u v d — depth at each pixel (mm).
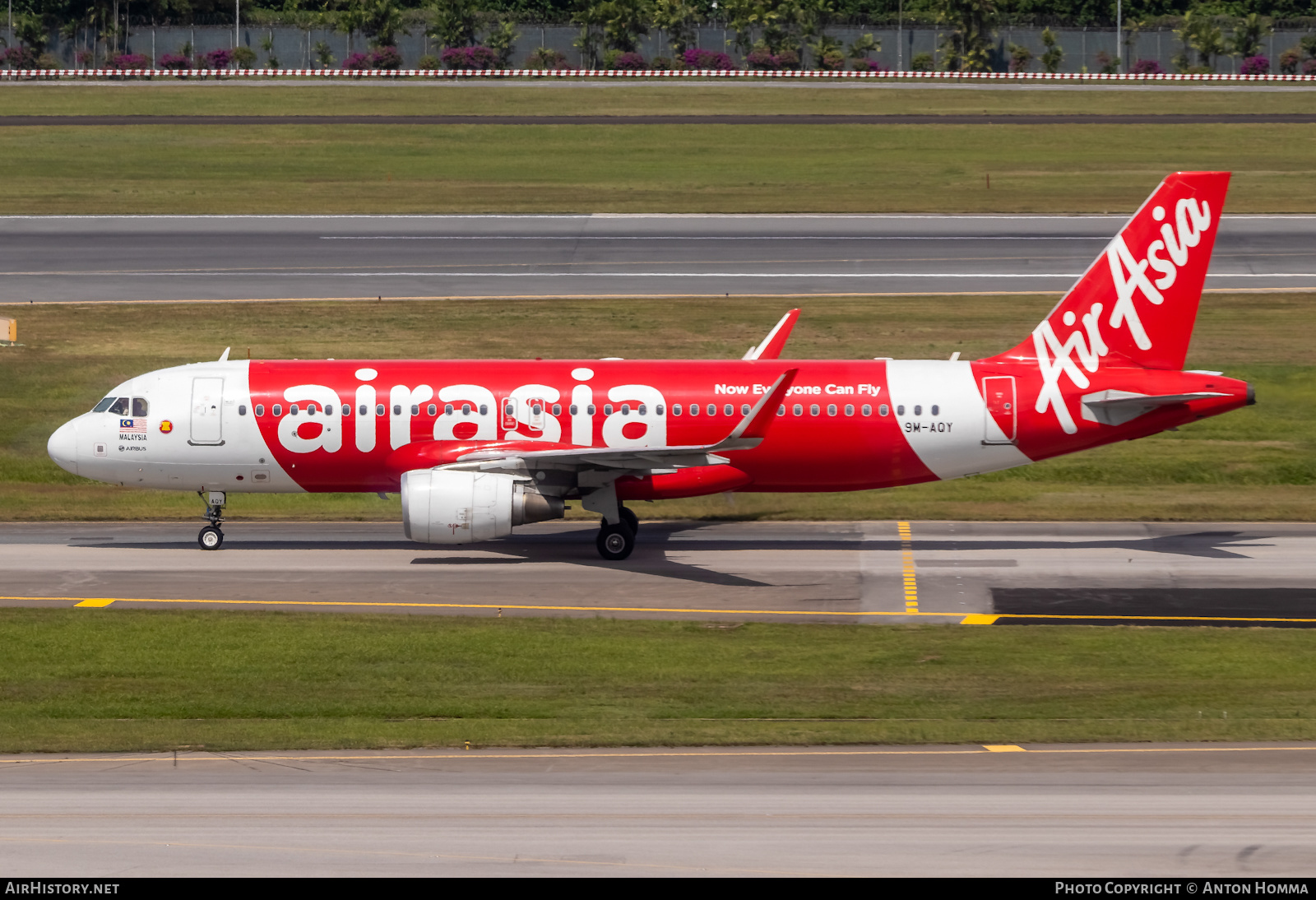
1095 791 94312
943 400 175750
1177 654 135250
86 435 176750
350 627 144125
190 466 177500
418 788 95625
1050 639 140875
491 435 175250
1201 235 173625
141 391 178000
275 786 96000
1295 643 138750
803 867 82000
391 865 82438
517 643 138875
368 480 179875
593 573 169250
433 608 153000
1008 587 162375
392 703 119938
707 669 130875
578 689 124375
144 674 128375
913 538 189000
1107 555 177625
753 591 160875
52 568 170750
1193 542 185250
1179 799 92625
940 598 157375
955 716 116250
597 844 85438
